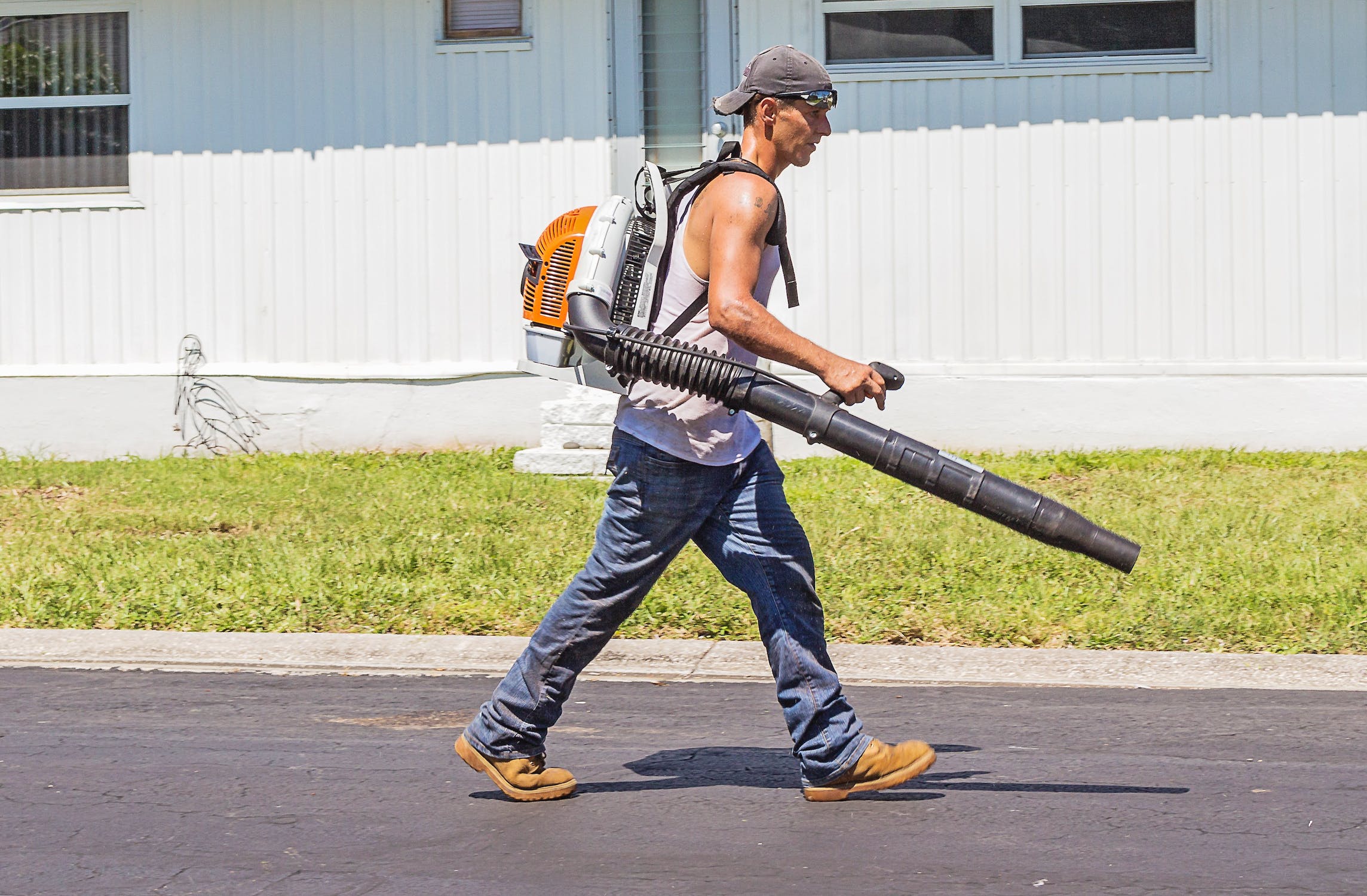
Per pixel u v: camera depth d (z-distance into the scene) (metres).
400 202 14.60
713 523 4.83
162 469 13.55
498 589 8.56
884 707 6.46
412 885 4.26
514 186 14.48
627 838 4.66
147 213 14.89
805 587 4.83
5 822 4.90
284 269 14.75
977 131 13.84
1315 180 13.52
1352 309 13.52
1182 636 7.46
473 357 14.58
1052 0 13.70
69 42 14.97
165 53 14.80
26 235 15.05
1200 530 9.82
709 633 7.80
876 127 13.95
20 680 7.13
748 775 5.39
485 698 6.71
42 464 14.05
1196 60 13.55
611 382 4.76
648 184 4.69
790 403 4.45
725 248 4.46
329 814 4.95
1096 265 13.77
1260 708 6.34
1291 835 4.63
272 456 14.41
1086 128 13.73
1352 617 7.57
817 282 14.09
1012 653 7.28
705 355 4.47
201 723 6.26
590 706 6.52
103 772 5.50
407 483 12.38
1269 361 13.62
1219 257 13.65
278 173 14.72
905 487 11.73
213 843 4.66
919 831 4.69
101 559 9.51
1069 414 13.83
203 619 8.14
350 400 14.68
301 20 14.60
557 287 4.64
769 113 4.66
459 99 14.49
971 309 13.92
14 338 15.09
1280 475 12.13
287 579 8.79
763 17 14.09
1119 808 4.92
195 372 14.85
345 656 7.50
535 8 14.36
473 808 5.00
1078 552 4.47
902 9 13.88
